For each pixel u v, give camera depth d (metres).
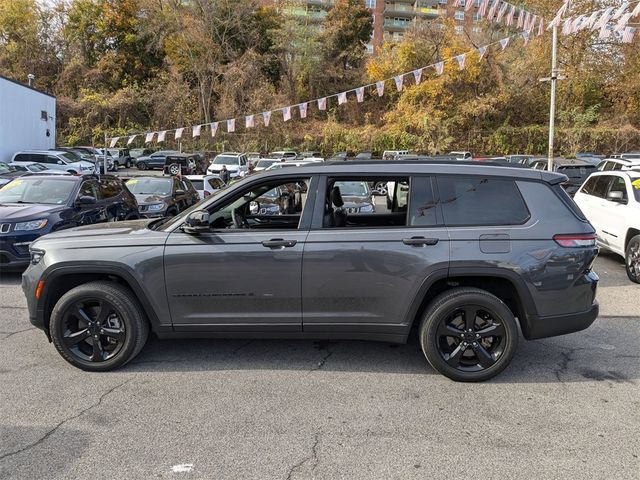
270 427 3.49
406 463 3.07
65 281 4.54
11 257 7.67
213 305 4.29
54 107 34.25
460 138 43.88
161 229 4.44
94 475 2.94
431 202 4.27
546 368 4.57
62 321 4.34
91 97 47.66
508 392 4.07
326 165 4.43
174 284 4.27
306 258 4.19
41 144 32.62
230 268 4.22
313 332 4.31
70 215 8.49
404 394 4.01
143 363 4.59
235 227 5.06
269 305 4.27
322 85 51.09
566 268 4.14
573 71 37.56
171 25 46.19
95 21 52.47
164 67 51.97
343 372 4.43
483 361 4.21
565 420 3.62
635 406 3.85
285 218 5.58
